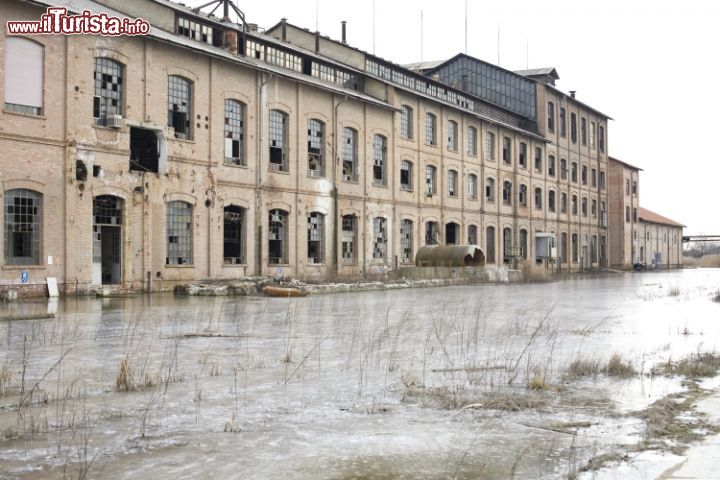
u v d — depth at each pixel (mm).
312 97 36188
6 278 22688
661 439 6113
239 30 33656
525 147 57531
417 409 7227
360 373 9133
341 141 38188
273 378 8867
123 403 7395
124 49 26625
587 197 68812
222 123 30922
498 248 53094
